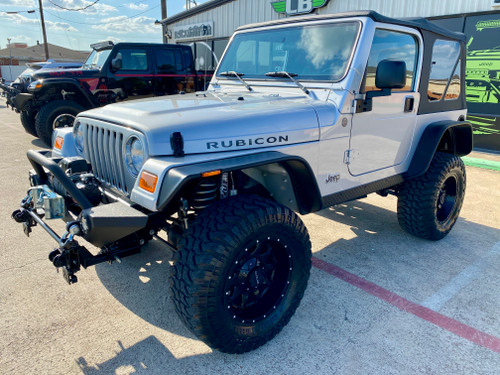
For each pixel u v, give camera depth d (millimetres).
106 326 2523
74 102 7879
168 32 17500
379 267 3393
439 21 8680
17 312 2621
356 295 2947
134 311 2691
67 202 2424
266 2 12531
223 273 2023
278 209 2213
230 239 2016
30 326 2488
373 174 3186
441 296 2963
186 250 2055
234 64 3613
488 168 7105
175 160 2041
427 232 3770
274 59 3271
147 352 2305
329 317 2674
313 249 3717
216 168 2018
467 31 8289
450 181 3969
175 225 2463
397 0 9242
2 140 8727
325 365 2236
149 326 2541
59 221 4191
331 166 2773
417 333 2531
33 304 2721
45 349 2295
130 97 8656
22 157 7059
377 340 2455
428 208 3627
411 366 2242
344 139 2811
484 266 3457
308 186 2625
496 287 3113
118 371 2152
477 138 8539
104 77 8250
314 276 3211
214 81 3676
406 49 3246
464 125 4047
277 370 2191
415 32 3250
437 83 3721
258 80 3305
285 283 2438
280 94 3012
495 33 7926
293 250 2379
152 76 8789
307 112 2568
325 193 2793
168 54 8906
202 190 2264
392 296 2945
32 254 3434
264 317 2334
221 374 2154
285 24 3266
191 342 2406
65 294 2857
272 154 2328
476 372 2209
